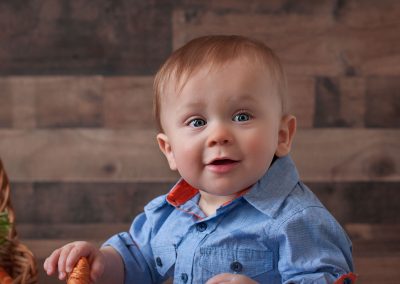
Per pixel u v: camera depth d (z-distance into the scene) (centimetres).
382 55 213
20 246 126
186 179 99
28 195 219
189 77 96
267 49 102
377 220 218
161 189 219
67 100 215
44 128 217
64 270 95
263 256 96
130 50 213
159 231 109
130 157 218
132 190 219
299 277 89
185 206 106
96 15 212
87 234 218
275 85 99
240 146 94
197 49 100
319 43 212
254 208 99
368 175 217
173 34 212
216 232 99
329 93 214
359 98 214
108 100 215
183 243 103
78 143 217
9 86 214
